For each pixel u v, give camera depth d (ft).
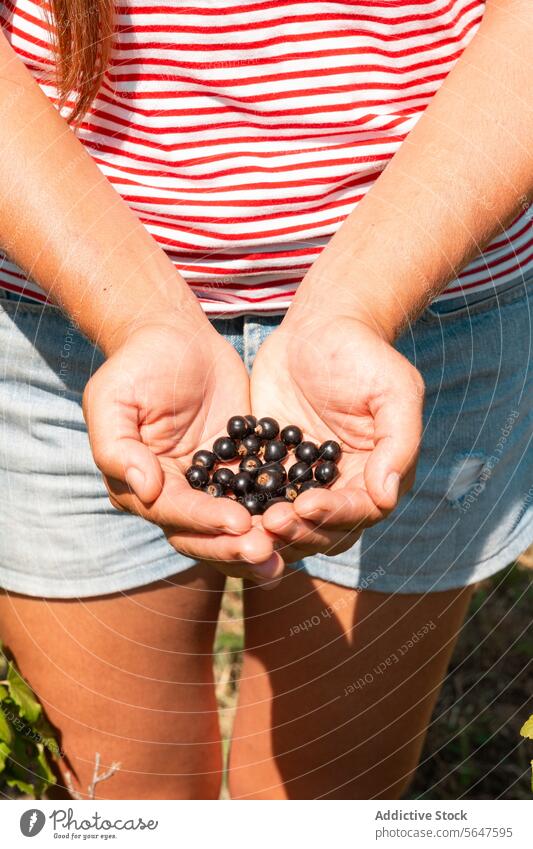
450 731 3.51
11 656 2.80
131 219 2.17
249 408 2.32
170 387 2.13
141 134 2.26
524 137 2.11
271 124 2.24
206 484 2.24
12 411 2.53
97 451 2.04
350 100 2.23
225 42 2.17
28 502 2.60
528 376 2.55
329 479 2.20
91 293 2.12
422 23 2.19
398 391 2.06
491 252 2.39
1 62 2.15
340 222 2.30
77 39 2.12
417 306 2.15
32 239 2.11
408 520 2.59
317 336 2.13
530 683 3.63
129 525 2.59
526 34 2.14
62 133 2.14
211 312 2.40
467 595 2.75
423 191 2.11
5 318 2.45
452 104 2.14
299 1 2.15
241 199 2.28
